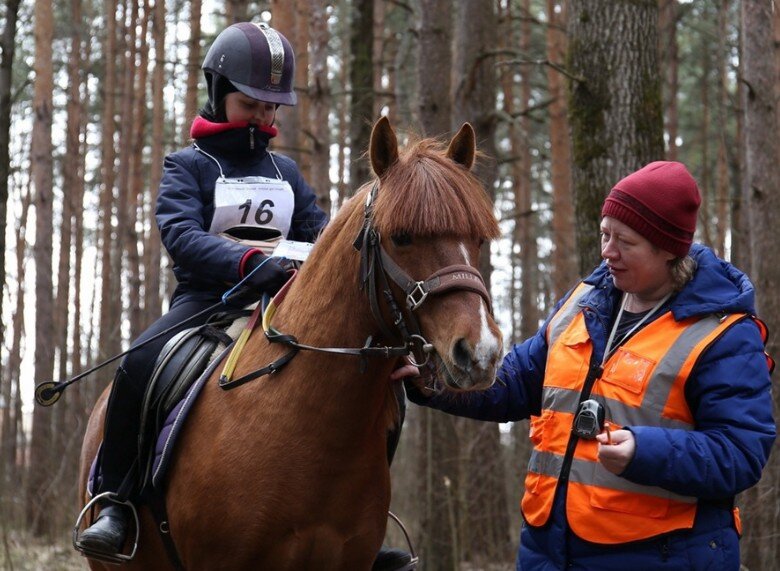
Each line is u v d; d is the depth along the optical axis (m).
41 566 9.99
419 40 10.78
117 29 22.08
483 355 3.08
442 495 9.56
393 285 3.38
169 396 3.97
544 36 18.72
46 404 4.36
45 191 16.03
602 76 7.09
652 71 7.12
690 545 3.26
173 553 3.92
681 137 23.80
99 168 25.70
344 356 3.60
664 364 3.27
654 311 3.41
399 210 3.28
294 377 3.66
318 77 10.94
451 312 3.18
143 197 23.16
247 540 3.60
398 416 3.97
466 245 3.29
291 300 3.83
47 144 16.09
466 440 9.77
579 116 7.20
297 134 11.82
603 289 3.62
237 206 4.31
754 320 3.36
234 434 3.68
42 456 14.34
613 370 3.36
